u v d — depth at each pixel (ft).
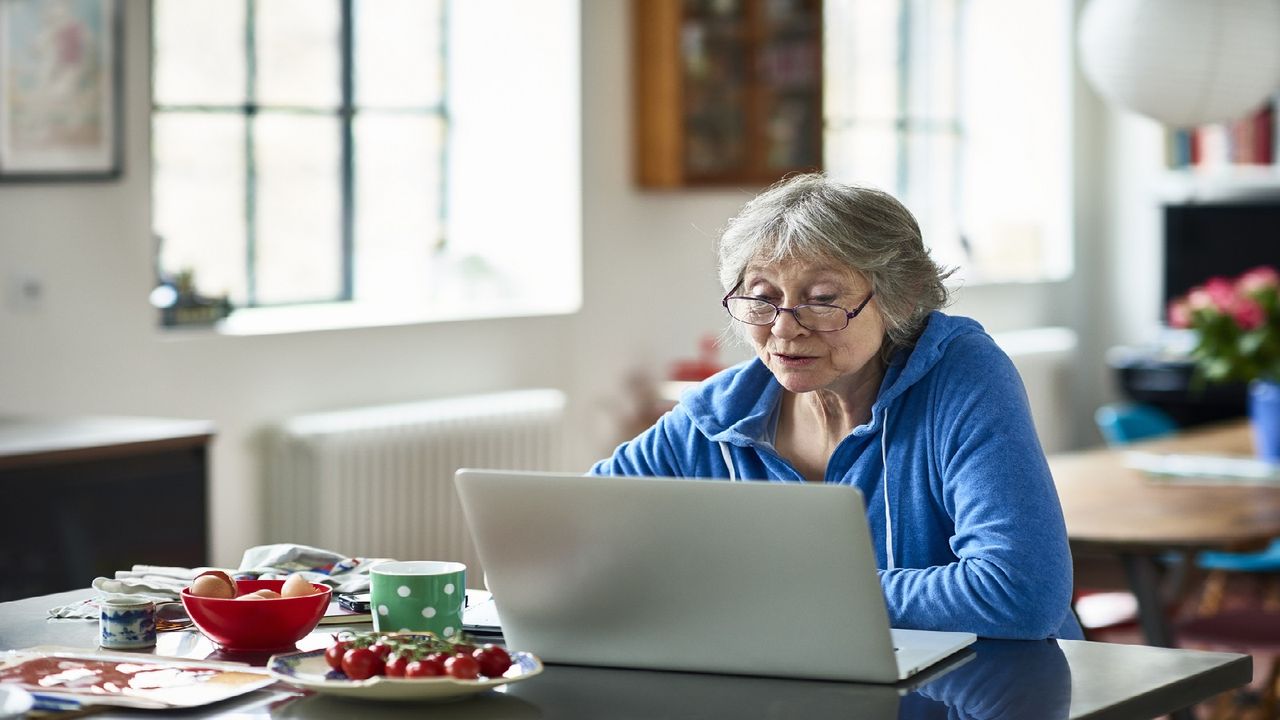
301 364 16.58
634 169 20.02
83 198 14.56
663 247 20.57
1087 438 27.63
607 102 19.69
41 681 5.58
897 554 7.43
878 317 7.30
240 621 6.07
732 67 20.06
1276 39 15.40
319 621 6.39
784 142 20.54
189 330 15.84
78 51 14.32
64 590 12.05
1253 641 12.60
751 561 5.76
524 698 5.57
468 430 17.51
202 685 5.55
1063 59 27.02
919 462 7.34
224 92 16.88
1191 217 25.09
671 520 5.82
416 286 18.83
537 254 19.60
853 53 24.30
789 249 7.20
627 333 20.13
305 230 17.78
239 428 16.06
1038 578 6.54
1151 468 14.78
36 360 14.26
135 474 12.57
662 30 19.61
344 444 16.17
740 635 5.87
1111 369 27.40
